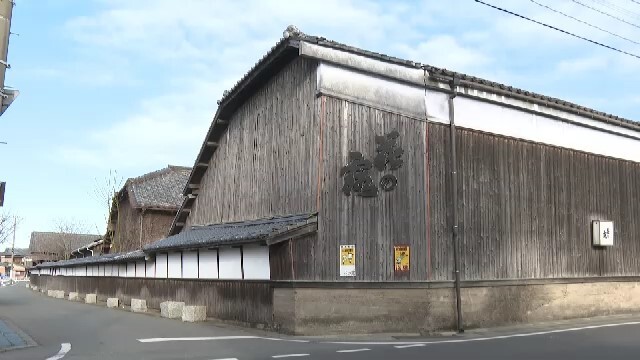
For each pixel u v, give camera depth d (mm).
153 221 32875
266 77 18094
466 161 15867
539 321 16609
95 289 29875
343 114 14664
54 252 74500
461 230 15438
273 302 14109
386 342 11961
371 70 14898
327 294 13672
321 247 13867
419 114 15266
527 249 16750
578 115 18656
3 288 54062
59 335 12875
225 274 16672
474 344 11461
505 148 16766
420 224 14828
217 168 21891
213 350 10359
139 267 23531
